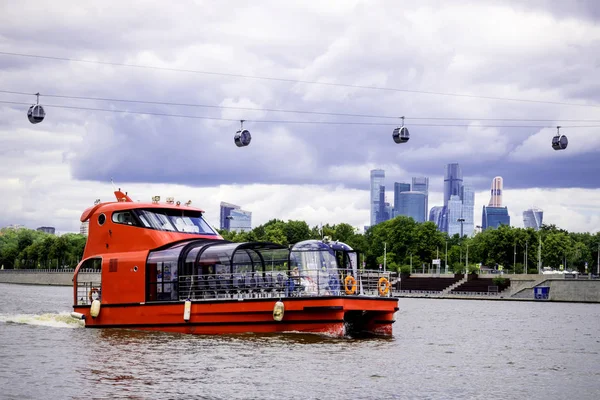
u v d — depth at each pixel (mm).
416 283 176000
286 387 30453
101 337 44312
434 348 45500
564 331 62938
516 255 196500
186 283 46188
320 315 43312
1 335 45469
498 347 48406
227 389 29828
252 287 45719
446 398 29750
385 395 29781
